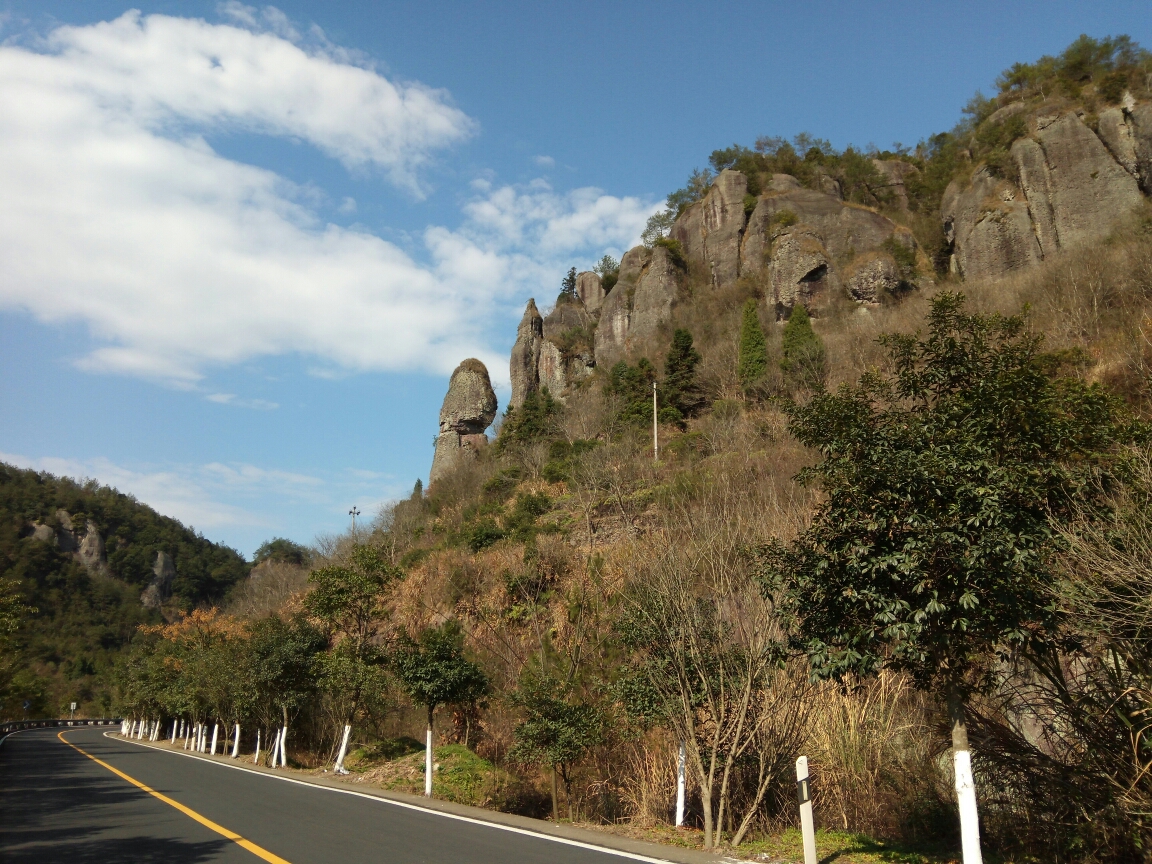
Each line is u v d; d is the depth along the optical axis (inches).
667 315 2753.4
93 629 3951.8
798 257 2364.7
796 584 314.2
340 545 2269.9
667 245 2891.2
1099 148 1932.8
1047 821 319.3
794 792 422.3
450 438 3016.7
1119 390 720.3
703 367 2020.2
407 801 516.1
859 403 322.3
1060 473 279.4
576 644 749.3
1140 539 272.2
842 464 300.4
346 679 743.7
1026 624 281.9
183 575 4953.3
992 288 1583.4
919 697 463.8
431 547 1632.6
